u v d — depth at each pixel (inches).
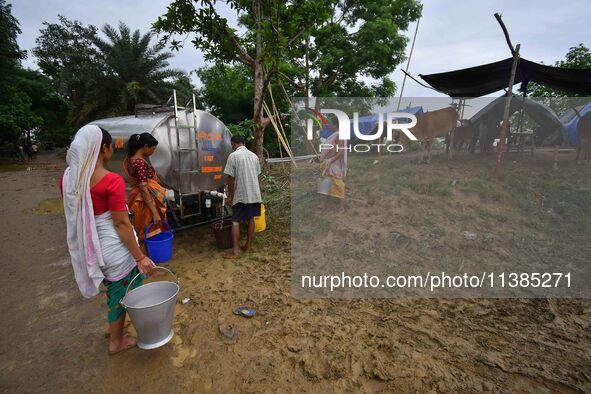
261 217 216.8
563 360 99.9
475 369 97.3
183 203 212.8
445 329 116.2
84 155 91.1
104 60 754.2
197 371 101.2
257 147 328.5
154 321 97.2
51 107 1216.2
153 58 784.3
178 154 194.5
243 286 150.8
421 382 93.2
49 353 111.3
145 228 165.9
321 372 98.7
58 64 1293.1
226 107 855.1
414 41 306.3
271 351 108.6
